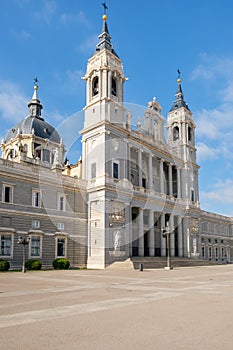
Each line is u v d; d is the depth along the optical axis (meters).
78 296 16.48
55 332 9.13
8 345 7.91
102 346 7.80
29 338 8.53
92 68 53.84
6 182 40.84
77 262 47.28
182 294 17.31
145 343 8.04
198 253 68.25
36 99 86.12
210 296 16.53
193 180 72.75
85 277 29.03
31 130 78.31
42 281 24.94
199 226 72.00
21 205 42.00
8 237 40.19
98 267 46.06
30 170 43.69
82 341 8.23
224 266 57.25
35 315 11.56
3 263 36.97
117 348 7.64
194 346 7.79
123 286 21.41
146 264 46.75
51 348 7.67
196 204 71.56
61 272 35.78
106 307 13.20
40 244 43.31
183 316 11.33
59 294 17.28
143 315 11.50
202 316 11.33
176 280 26.36
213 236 85.00
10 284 22.61
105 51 53.41
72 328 9.60
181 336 8.70
